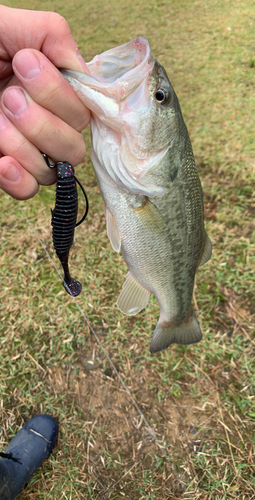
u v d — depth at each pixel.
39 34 0.16
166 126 0.21
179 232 0.25
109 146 0.20
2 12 0.16
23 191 0.18
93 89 0.17
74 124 0.17
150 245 0.24
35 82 0.15
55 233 0.18
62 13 1.04
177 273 0.27
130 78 0.18
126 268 0.45
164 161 0.21
